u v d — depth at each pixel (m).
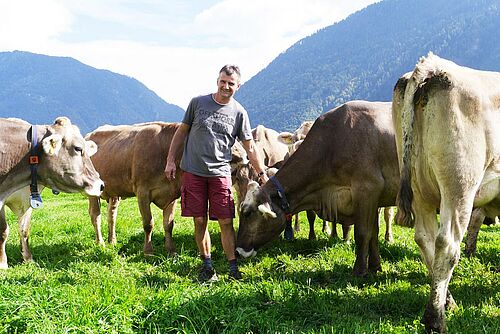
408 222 2.82
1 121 3.72
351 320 2.92
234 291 3.29
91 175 3.86
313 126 4.33
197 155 3.87
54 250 5.25
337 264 4.34
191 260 4.62
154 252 5.10
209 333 2.77
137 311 2.85
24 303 2.78
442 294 2.70
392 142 4.03
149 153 4.99
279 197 4.23
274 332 2.70
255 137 6.77
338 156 4.10
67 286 3.39
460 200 2.67
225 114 3.88
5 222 4.51
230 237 4.03
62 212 8.72
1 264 4.51
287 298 3.21
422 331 2.73
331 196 4.27
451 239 2.67
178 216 7.64
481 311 3.02
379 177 4.01
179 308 2.88
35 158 3.65
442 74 2.71
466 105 2.68
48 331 2.54
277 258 4.65
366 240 4.02
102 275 3.95
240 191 4.95
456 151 2.66
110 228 5.73
